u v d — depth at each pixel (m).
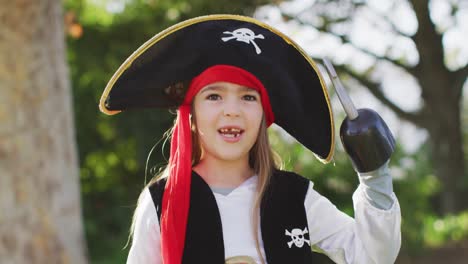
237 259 2.43
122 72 2.50
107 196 9.51
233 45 2.47
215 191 2.54
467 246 11.15
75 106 9.51
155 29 9.51
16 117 4.45
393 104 14.13
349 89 14.15
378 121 2.36
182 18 9.50
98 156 9.89
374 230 2.35
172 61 2.49
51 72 4.63
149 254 2.50
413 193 8.65
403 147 8.73
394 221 2.34
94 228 8.82
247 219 2.50
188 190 2.45
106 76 9.59
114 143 9.73
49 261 4.50
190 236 2.44
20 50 4.48
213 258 2.42
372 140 2.33
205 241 2.44
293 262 2.46
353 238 2.50
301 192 2.56
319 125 2.63
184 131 2.50
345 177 7.43
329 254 2.55
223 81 2.46
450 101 13.95
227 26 2.53
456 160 14.41
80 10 9.65
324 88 2.57
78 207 4.75
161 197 2.51
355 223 2.43
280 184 2.56
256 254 2.45
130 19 9.48
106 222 9.20
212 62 2.46
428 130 14.24
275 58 2.50
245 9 9.77
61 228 4.58
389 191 2.35
